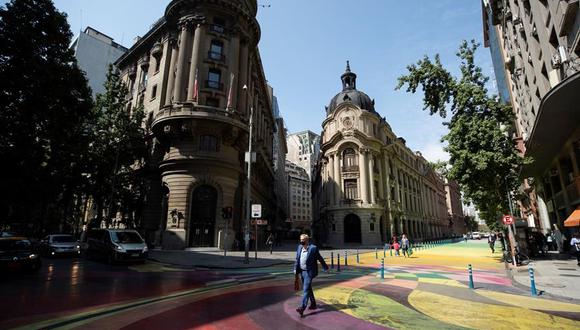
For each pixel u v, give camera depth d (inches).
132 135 1268.5
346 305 305.4
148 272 543.2
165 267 621.9
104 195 1251.2
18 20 742.5
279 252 1072.2
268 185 1998.0
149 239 1123.3
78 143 927.7
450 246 1659.7
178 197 1025.5
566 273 519.2
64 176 935.0
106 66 2348.7
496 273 573.6
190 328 230.2
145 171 1264.8
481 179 726.5
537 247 860.6
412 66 819.4
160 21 1386.6
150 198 1198.9
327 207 1936.5
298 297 342.6
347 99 2122.3
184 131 1053.2
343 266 690.8
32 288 378.0
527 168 955.3
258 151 1549.0
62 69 803.4
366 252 1198.3
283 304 308.2
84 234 1317.7
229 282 445.7
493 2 1278.3
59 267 585.6
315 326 236.1
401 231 2105.1
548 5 619.2
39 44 775.7
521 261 723.4
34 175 779.4
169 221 1016.2
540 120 599.2
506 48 1364.4
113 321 247.9
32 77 722.2
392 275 536.4
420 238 2674.7
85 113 888.3
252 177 1427.2
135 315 265.4
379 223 1828.2
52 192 863.1
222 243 1023.6
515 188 724.0
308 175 5629.9
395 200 2176.4
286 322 246.4
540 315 275.7
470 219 4574.3
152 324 240.1
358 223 1823.3
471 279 414.9
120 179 1243.8
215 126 1080.2
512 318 265.1
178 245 977.5
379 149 2044.8
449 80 784.3
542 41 682.8
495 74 1982.0
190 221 1019.3
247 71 1320.1
